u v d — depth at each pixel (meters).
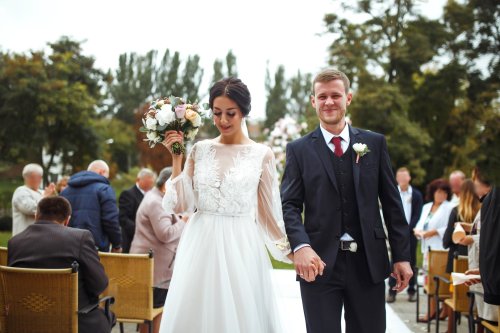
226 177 2.88
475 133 24.03
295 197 3.00
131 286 4.26
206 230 2.89
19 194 6.13
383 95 24.41
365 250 2.90
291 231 2.86
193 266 2.85
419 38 25.84
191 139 2.99
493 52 9.44
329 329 2.86
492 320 4.11
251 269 2.88
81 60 29.45
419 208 7.64
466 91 24.73
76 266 3.13
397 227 2.99
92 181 5.59
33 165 6.28
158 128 2.92
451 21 25.12
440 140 26.44
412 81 26.84
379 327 2.94
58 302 3.14
